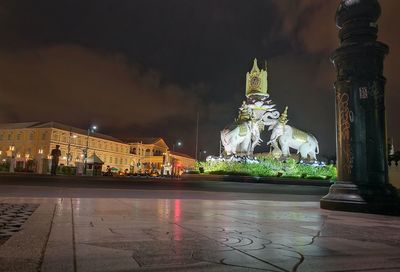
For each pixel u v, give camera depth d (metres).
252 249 3.82
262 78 33.50
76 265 2.96
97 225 5.13
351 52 9.38
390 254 3.72
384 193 8.66
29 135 100.38
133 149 133.75
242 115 32.75
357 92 9.23
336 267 3.18
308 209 9.29
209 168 30.06
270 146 33.25
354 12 9.46
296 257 3.52
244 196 17.97
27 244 3.72
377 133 9.05
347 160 9.12
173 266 3.05
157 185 21.05
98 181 20.34
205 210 8.22
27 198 10.35
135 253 3.46
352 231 5.28
